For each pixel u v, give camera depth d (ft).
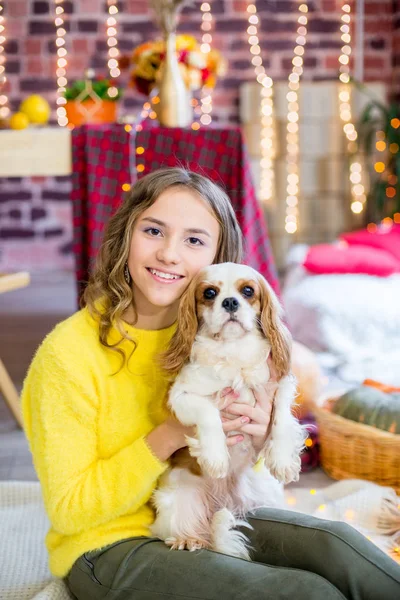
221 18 17.92
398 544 5.83
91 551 4.66
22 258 19.06
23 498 7.04
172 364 4.76
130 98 17.97
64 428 4.65
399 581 4.27
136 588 4.43
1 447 8.61
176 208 4.91
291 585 4.17
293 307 11.64
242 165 8.91
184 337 4.72
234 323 4.60
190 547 4.64
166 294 4.87
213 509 4.99
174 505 4.77
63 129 9.27
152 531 4.83
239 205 8.95
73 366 4.67
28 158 9.30
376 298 11.34
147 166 9.07
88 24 17.92
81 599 4.71
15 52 18.01
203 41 17.99
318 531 4.57
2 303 15.96
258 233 9.21
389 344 11.30
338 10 17.87
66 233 19.01
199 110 18.01
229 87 18.13
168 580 4.38
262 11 17.89
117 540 4.67
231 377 4.73
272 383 4.87
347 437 7.20
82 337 4.83
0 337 13.25
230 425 4.74
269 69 18.11
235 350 4.69
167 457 4.67
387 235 13.62
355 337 11.30
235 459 4.94
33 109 10.16
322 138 17.11
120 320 4.91
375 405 7.39
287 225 17.24
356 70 18.10
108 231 5.15
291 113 17.02
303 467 7.59
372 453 7.09
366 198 17.28
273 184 17.25
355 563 4.33
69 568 4.78
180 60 10.01
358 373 10.43
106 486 4.56
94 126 9.06
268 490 5.23
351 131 17.07
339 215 17.38
